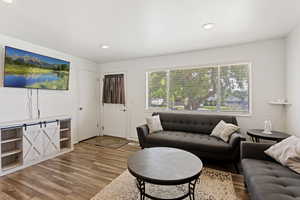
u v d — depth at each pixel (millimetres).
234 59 3234
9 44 2736
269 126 2668
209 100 3541
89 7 1860
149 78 4238
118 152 3387
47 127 3004
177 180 1440
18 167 2553
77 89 4164
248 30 2529
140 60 4262
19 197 1860
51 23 2270
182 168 1665
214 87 3492
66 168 2615
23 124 2654
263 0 1735
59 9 1898
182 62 3754
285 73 2850
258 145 1955
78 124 4184
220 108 3438
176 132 3303
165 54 3891
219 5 1832
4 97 2684
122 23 2277
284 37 2838
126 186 2072
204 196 1842
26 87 2908
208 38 2854
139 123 4324
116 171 2504
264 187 1300
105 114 4887
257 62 3057
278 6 1854
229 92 3363
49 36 2756
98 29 2480
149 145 3072
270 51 2957
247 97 3225
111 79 4719
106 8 1887
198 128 3258
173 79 3918
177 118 3508
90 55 4012
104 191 1965
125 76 4500
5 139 2621
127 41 3004
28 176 2354
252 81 3100
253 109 3100
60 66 3559
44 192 1956
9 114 2750
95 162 2857
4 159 2605
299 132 2342
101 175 2375
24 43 2961
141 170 1620
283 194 1207
